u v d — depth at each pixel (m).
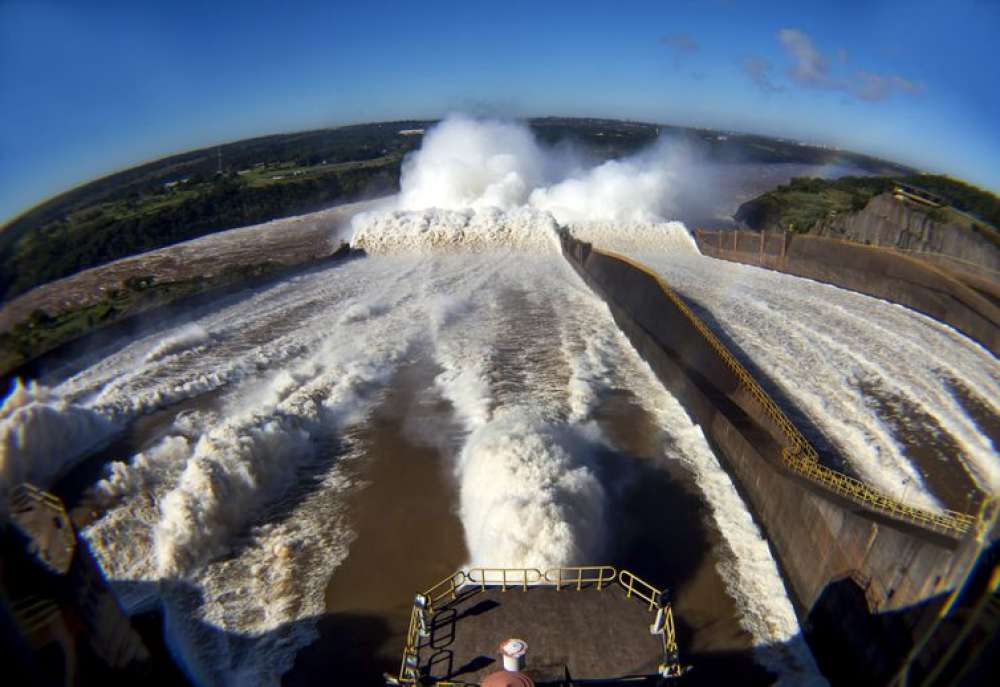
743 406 24.34
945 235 43.31
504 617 12.54
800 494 18.12
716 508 20.69
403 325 36.34
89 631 10.58
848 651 15.27
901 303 41.06
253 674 14.38
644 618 12.52
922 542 13.84
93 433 23.45
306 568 17.59
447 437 24.39
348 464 22.66
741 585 17.50
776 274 49.94
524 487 19.27
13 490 11.77
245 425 22.48
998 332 32.84
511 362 31.47
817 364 31.34
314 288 44.09
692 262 54.50
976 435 24.73
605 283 42.09
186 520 18.12
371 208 82.75
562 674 11.39
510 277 47.53
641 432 25.27
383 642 15.20
